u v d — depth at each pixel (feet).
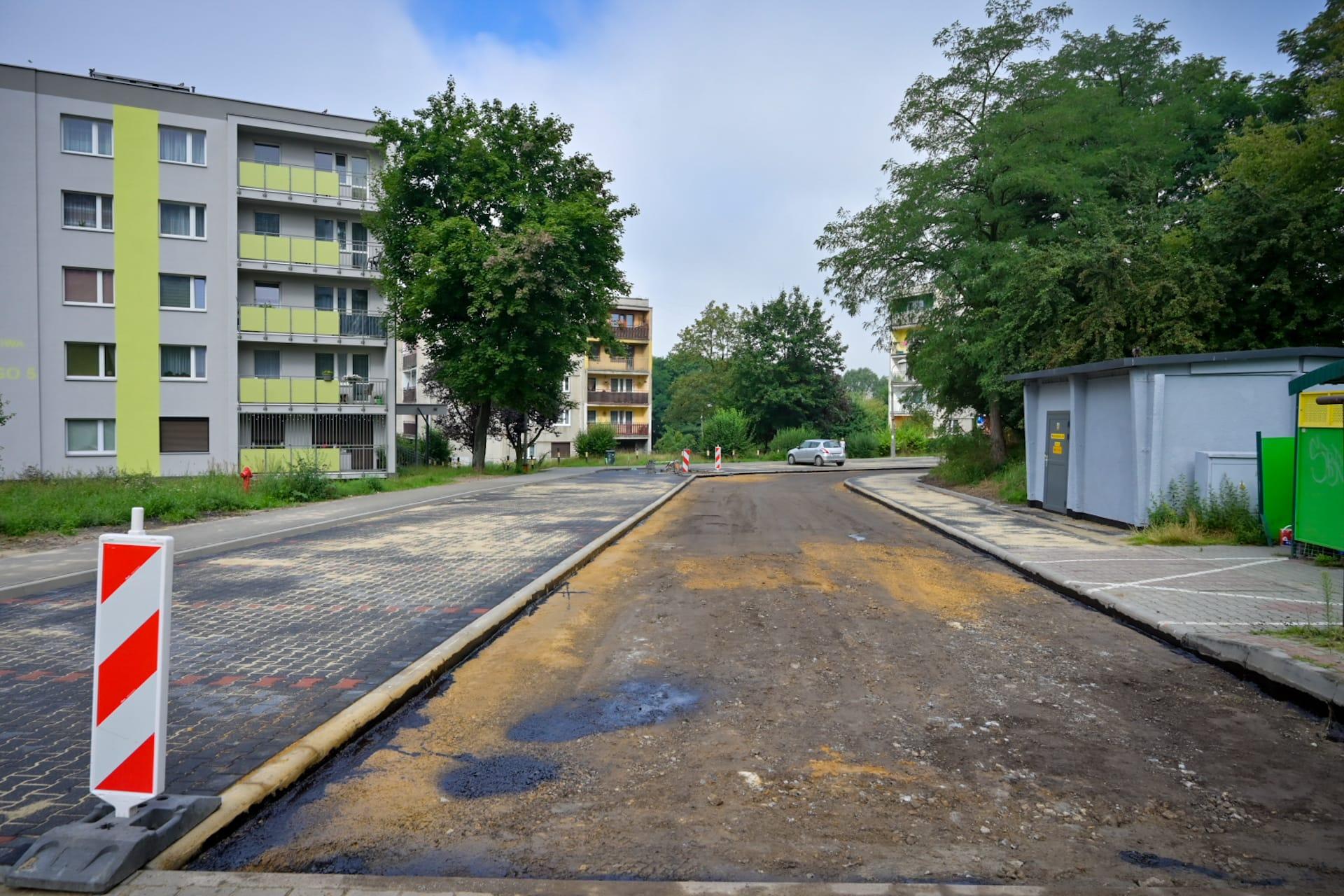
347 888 9.78
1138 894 9.91
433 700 17.61
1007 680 19.01
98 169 93.71
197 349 99.50
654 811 12.28
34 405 91.35
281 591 28.22
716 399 212.64
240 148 103.14
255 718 15.51
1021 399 72.02
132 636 10.77
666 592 29.43
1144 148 69.92
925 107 72.84
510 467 121.19
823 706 17.19
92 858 9.89
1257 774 13.85
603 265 106.93
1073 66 73.31
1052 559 34.45
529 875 10.38
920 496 69.72
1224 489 40.01
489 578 30.76
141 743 10.70
